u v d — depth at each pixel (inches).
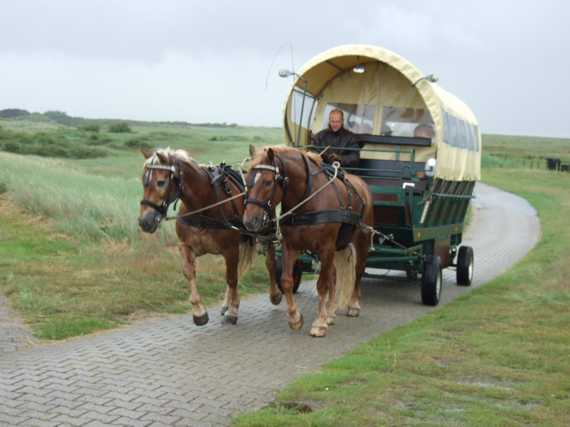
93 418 222.7
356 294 414.9
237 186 365.7
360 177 457.1
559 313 392.5
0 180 756.6
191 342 333.1
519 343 320.5
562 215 1200.8
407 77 436.5
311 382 257.9
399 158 471.2
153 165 331.0
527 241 914.7
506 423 214.1
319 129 499.8
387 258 438.9
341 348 330.6
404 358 293.6
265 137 4188.0
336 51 446.3
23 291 412.5
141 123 6604.3
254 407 237.9
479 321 370.9
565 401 238.4
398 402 234.7
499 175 2126.0
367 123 489.1
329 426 211.5
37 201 672.4
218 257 559.5
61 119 6294.3
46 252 544.1
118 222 614.2
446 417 219.6
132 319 382.9
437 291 454.3
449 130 460.8
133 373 274.7
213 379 270.1
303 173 343.0
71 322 356.2
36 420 219.8
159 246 570.3
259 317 401.4
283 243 352.2
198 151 2556.6
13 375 266.5
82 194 696.4
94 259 518.0
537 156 3208.7
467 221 1130.7
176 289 449.4
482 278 609.9
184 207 351.3
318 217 343.3
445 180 470.0
